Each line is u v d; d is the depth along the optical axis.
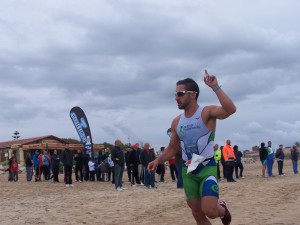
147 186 18.45
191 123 5.44
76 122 30.03
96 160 27.06
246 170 35.00
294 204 10.72
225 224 5.96
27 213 11.26
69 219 10.00
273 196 12.80
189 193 5.54
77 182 25.12
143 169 19.09
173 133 5.82
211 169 5.38
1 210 12.09
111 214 10.58
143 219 9.62
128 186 20.41
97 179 26.61
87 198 14.69
